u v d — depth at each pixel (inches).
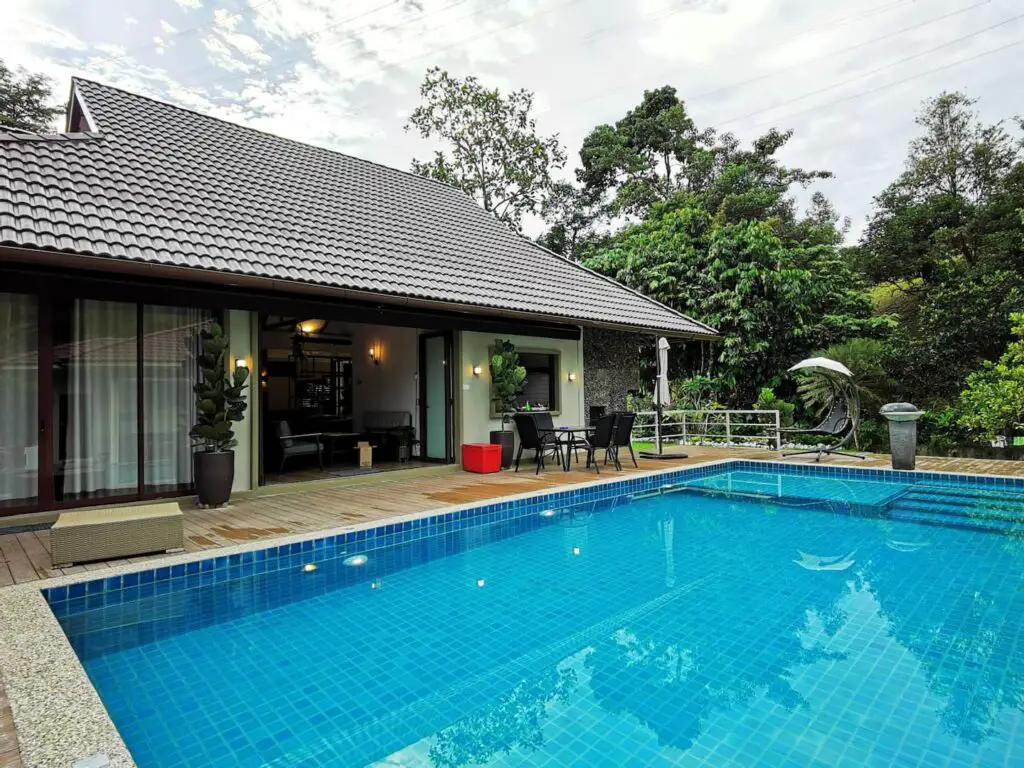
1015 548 234.2
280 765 100.0
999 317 581.0
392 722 113.7
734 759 98.8
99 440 267.9
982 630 152.2
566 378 499.2
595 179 1293.1
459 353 416.5
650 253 753.0
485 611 171.8
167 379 287.6
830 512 305.7
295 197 407.5
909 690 121.3
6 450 244.8
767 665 133.9
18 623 134.8
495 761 100.1
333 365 579.8
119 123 385.1
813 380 554.6
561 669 134.7
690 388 673.6
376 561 223.5
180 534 198.8
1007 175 933.2
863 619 161.0
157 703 121.0
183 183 343.9
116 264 241.0
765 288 668.7
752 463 436.1
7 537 223.6
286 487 321.4
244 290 290.7
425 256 409.7
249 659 141.6
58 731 88.7
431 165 1070.4
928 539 249.0
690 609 170.9
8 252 218.2
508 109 1064.8
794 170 1222.9
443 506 273.7
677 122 1236.5
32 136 309.6
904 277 965.8
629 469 401.4
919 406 627.2
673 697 120.6
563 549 239.9
